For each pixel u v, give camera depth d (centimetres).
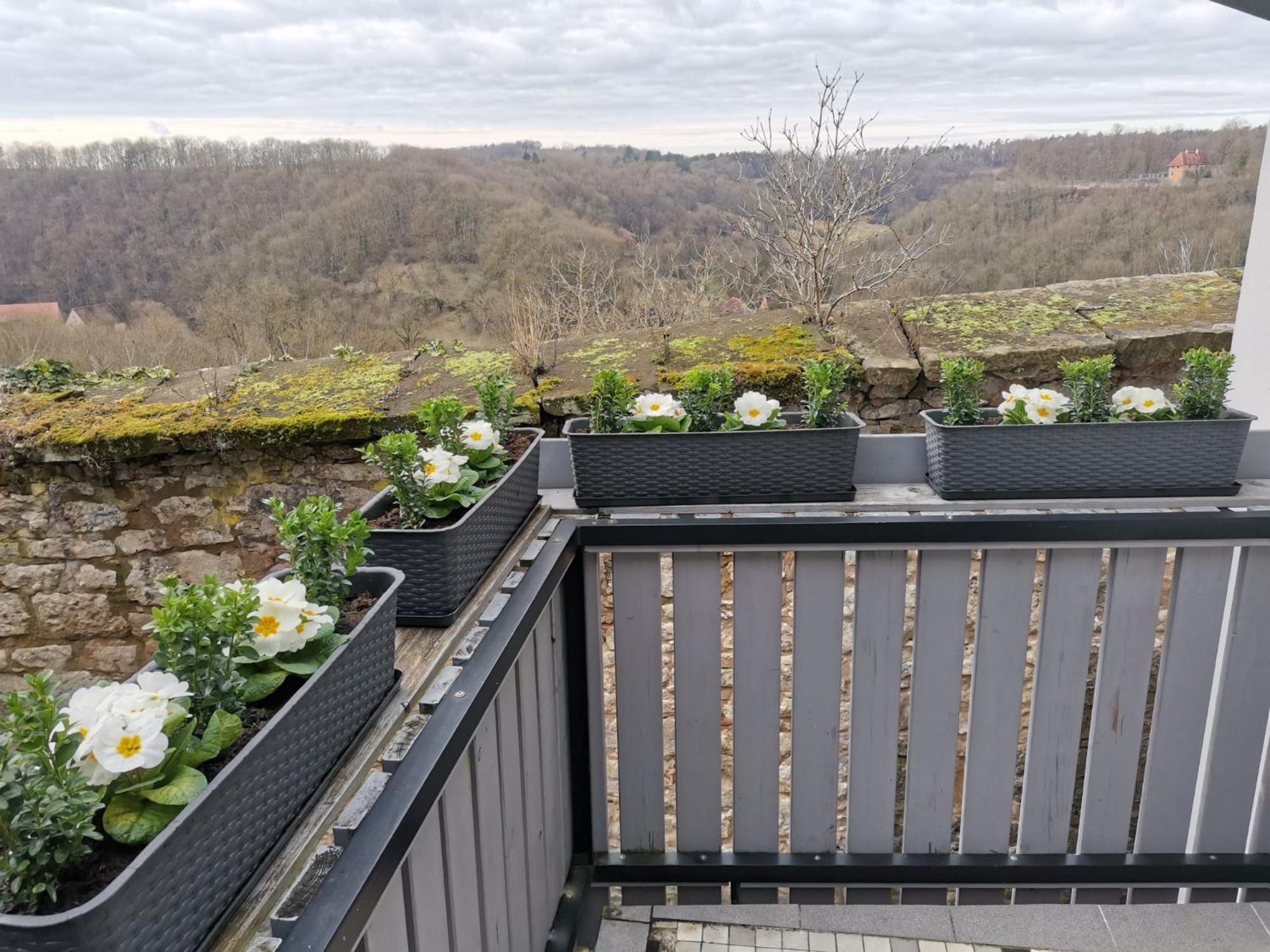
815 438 183
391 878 88
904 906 205
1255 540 173
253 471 336
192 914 71
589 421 198
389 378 361
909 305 382
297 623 96
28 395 370
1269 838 196
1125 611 183
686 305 493
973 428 179
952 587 183
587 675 192
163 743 72
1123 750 193
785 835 304
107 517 345
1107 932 195
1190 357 183
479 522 144
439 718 108
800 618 186
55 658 362
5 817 64
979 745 194
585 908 200
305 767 90
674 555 184
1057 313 361
